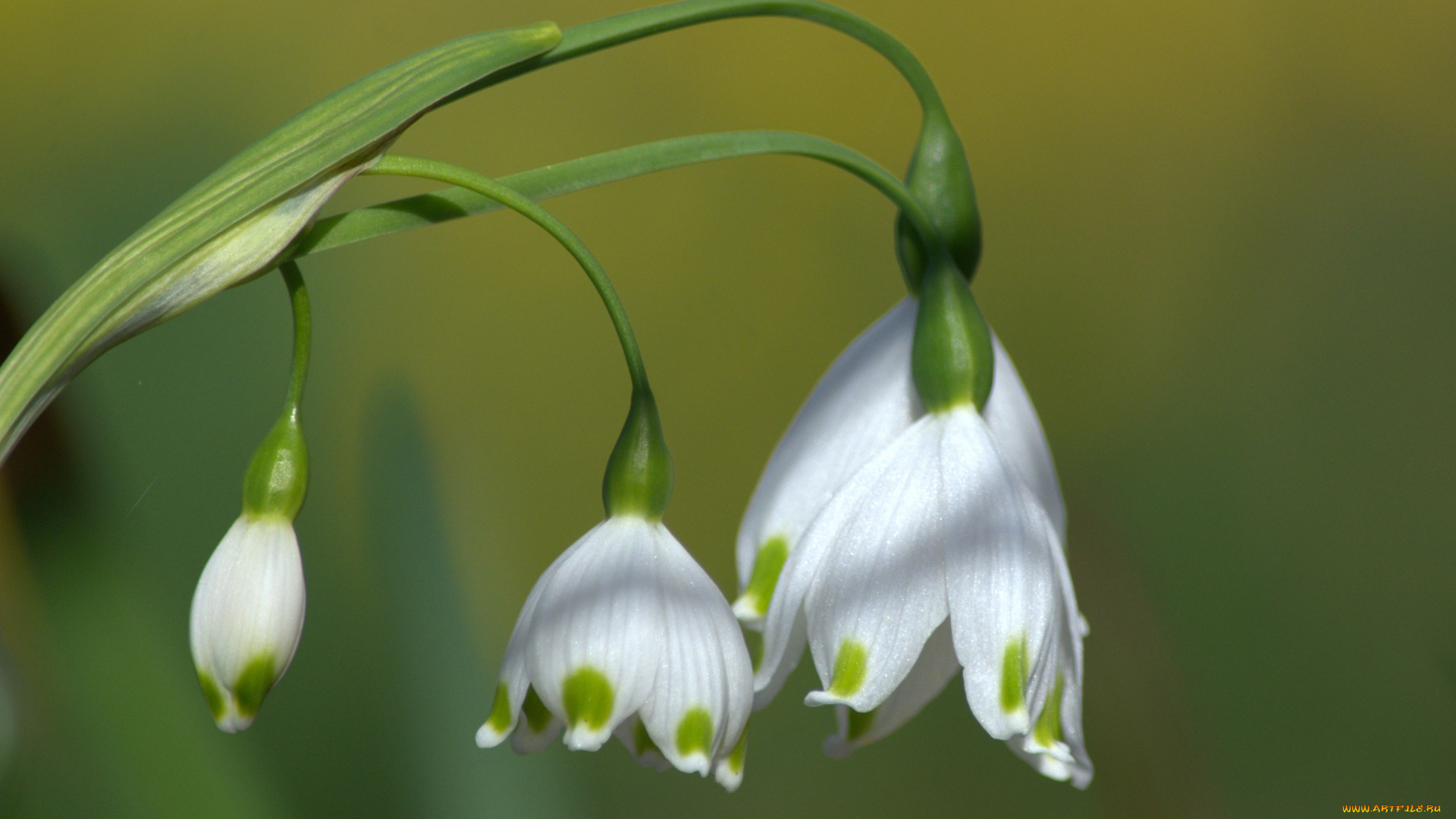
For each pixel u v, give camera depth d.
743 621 0.36
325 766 0.44
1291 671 0.67
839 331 0.71
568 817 0.39
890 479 0.35
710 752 0.34
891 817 0.61
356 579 0.53
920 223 0.35
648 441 0.34
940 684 0.36
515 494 0.66
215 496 0.52
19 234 0.61
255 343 0.57
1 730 0.37
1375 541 0.71
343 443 0.60
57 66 0.64
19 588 0.36
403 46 0.68
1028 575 0.35
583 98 0.71
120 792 0.37
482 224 0.67
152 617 0.37
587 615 0.34
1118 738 0.48
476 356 0.67
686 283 0.70
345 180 0.34
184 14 0.66
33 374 0.33
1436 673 0.65
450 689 0.39
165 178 0.64
